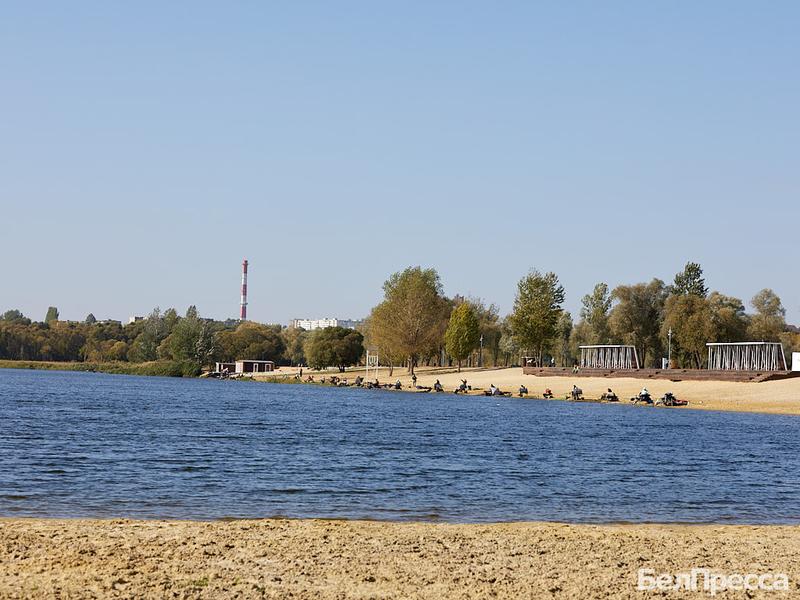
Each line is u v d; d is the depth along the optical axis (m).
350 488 33.53
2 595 15.23
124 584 16.39
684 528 25.42
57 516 25.83
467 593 16.66
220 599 15.65
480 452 49.41
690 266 195.38
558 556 20.14
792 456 50.97
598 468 42.38
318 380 198.38
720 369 143.12
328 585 16.91
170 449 47.09
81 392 128.88
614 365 168.62
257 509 28.22
